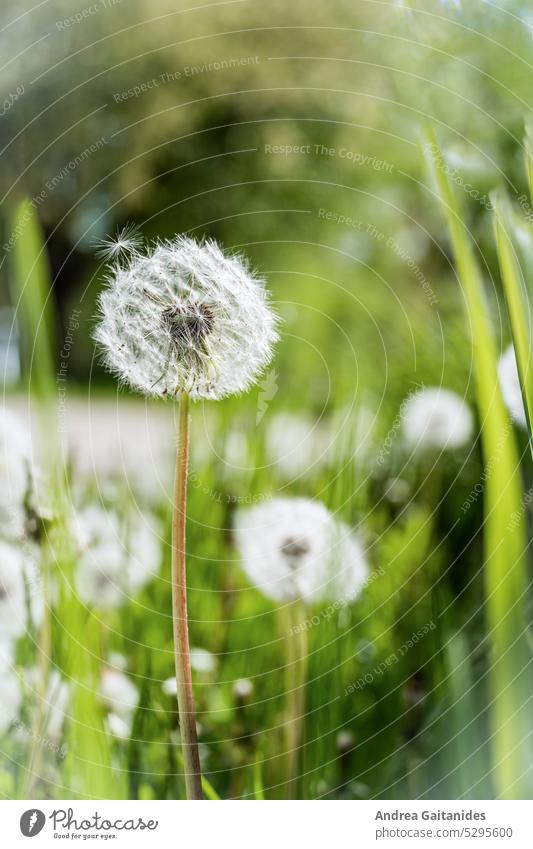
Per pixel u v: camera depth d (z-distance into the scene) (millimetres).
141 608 661
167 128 2111
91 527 677
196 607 670
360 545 683
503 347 639
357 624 641
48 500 606
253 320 553
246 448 737
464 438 736
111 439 793
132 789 594
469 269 583
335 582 632
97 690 600
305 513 640
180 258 552
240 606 675
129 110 2070
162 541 689
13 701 608
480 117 814
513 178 783
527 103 814
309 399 887
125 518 693
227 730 612
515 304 562
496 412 580
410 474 727
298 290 1263
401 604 664
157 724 605
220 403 753
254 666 646
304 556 630
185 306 544
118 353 547
